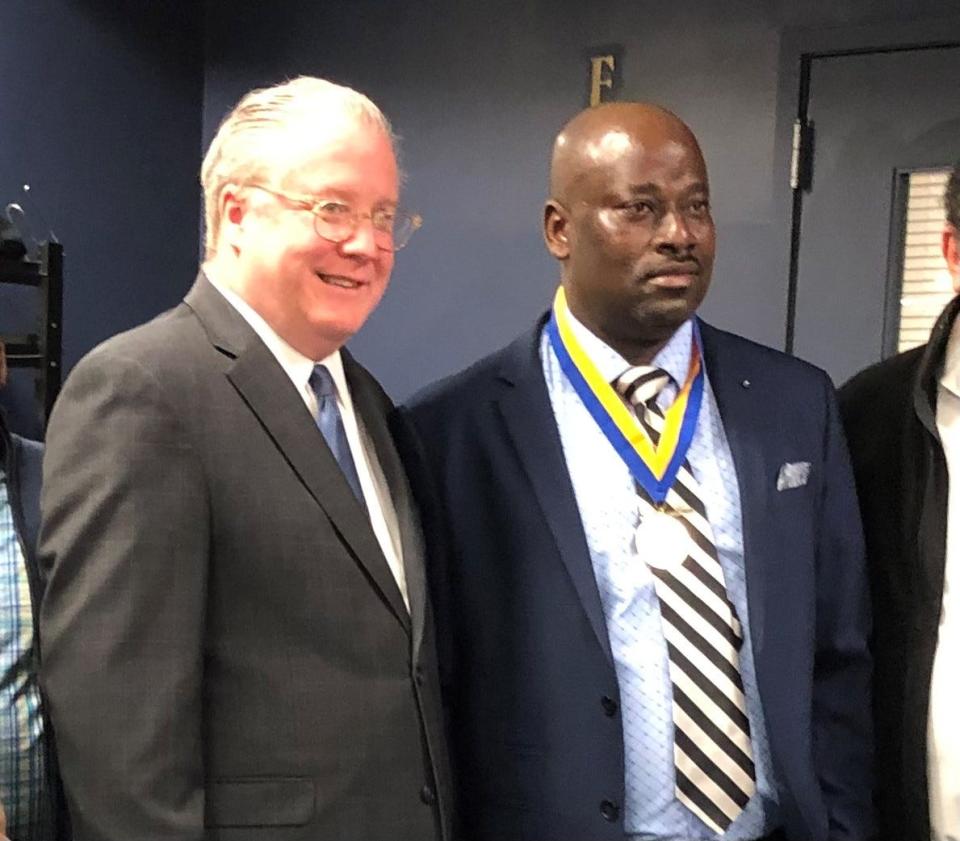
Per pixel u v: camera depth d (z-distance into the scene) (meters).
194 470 1.34
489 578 1.74
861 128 2.64
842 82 2.66
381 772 1.42
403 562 1.53
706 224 1.72
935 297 2.59
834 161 2.67
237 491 1.37
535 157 2.98
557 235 1.79
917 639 1.81
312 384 1.54
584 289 1.74
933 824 1.80
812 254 2.70
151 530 1.30
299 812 1.37
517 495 1.73
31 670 1.57
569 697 1.66
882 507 1.91
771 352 1.89
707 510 1.74
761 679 1.68
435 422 1.82
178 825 1.27
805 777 1.68
